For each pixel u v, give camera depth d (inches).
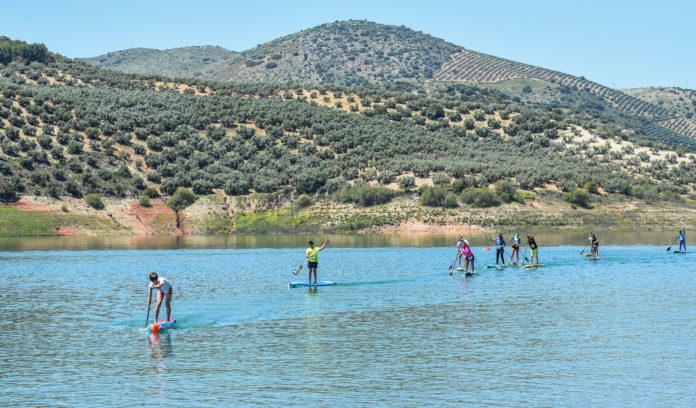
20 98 5708.7
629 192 4940.9
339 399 690.8
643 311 1168.8
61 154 4731.8
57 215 4109.3
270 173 5073.8
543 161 5802.2
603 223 4370.1
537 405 668.7
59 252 2672.2
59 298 1380.4
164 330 1038.4
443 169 5157.5
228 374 786.2
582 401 679.7
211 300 1327.5
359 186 4739.2
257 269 1953.7
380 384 741.9
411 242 3284.9
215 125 6195.9
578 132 6879.9
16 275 1819.6
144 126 5807.1
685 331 997.8
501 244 1923.0
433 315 1149.1
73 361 850.8
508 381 750.5
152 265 2097.7
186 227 4323.3
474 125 7135.8
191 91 7475.4
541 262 2103.8
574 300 1298.0
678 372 781.3
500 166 5349.4
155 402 683.4
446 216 4362.7
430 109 7431.1
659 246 2847.0
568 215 4453.7
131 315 1171.9
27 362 845.8
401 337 975.6
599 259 2203.5
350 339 964.6
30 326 1075.3
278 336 989.8
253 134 5974.4
